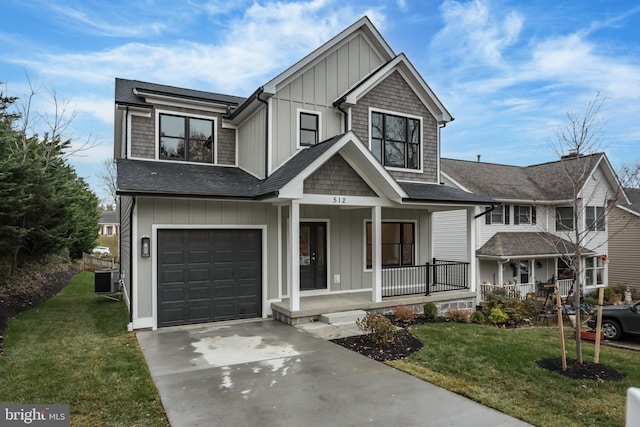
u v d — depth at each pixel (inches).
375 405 178.5
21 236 394.9
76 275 772.0
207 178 382.9
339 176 362.3
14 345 264.8
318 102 422.9
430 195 411.5
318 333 311.7
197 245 348.8
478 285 661.3
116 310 408.8
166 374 217.9
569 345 292.2
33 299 442.6
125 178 332.8
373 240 386.6
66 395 183.9
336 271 436.1
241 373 220.2
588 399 185.0
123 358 241.6
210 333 312.2
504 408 174.6
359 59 453.1
